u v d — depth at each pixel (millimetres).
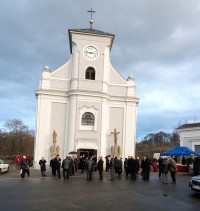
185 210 11727
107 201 13039
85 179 22609
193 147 39156
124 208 11672
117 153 34469
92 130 34594
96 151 34250
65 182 20219
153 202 13203
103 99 35250
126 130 35906
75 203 12383
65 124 34969
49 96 35094
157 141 113188
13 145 77625
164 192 16312
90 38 36469
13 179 22000
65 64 36156
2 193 14828
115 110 36344
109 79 36906
